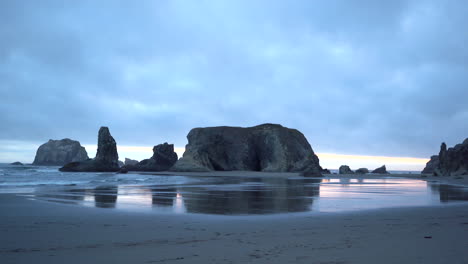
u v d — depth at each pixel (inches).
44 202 573.3
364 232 323.3
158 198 689.0
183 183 1315.2
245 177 2176.4
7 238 288.2
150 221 386.6
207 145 3656.5
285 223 379.2
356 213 471.8
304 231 328.2
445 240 286.8
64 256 232.4
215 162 3631.9
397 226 360.2
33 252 242.7
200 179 1747.0
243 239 288.7
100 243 271.7
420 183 1505.9
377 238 294.8
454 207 557.9
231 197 730.8
